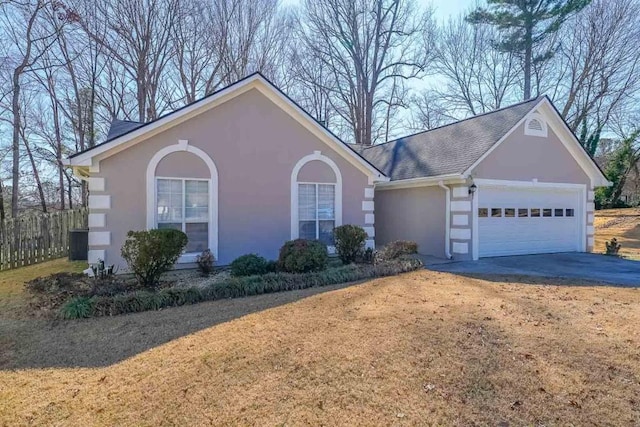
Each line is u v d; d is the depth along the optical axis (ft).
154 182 32.12
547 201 47.65
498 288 26.91
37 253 42.75
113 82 78.54
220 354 15.40
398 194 51.93
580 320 19.30
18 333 18.89
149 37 75.10
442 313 20.22
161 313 21.70
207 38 82.17
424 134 58.75
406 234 50.52
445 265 38.45
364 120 95.55
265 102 36.35
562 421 11.02
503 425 10.87
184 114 32.78
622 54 81.51
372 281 29.45
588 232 50.21
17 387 13.42
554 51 87.76
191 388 12.91
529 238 46.37
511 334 17.21
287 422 10.97
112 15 71.92
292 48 94.43
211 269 32.19
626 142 95.81
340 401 12.00
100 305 21.68
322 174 38.93
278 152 36.88
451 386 12.85
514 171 44.45
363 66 94.73
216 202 34.22
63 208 81.10
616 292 25.79
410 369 13.94
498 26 91.66
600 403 11.87
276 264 31.32
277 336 17.16
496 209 44.09
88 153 29.73
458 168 42.09
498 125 45.65
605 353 15.25
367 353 15.21
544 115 46.44
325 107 99.35
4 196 75.00
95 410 11.82
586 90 86.22
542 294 25.03
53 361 15.56
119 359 15.57
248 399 12.16
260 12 87.71
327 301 23.02
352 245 35.96
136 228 31.55
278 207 36.86
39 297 24.81
